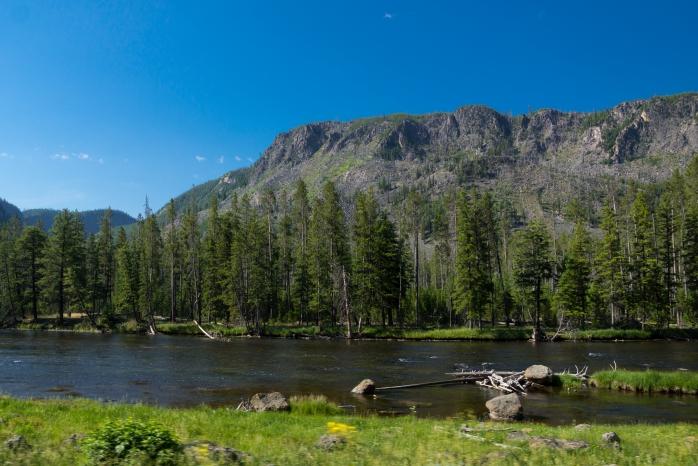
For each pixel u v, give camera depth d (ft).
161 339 222.69
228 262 277.23
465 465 36.81
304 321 307.37
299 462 36.86
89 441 34.19
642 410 82.58
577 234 268.21
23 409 59.98
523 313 342.64
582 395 96.89
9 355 152.87
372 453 40.14
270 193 367.04
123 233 333.83
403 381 111.14
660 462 40.16
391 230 271.49
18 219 415.03
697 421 74.43
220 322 308.19
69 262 295.69
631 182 334.24
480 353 170.91
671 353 170.81
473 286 247.50
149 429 35.60
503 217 395.55
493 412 76.38
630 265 254.88
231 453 38.14
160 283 360.07
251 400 77.46
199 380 110.01
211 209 323.37
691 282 256.93
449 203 349.00
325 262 274.16
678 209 303.07
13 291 307.58
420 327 268.82
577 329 246.68
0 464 32.48
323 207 284.20
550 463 38.19
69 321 296.30
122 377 112.88
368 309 254.47
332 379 113.29
